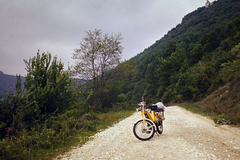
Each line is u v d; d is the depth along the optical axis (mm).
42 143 5684
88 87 22891
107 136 6789
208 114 13148
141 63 102438
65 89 11438
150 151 4113
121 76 25094
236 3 121375
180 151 3914
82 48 22906
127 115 16094
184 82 33625
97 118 12680
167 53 65438
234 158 3332
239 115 8102
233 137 5273
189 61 58188
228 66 28375
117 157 3941
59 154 4840
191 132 6109
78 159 4176
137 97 68312
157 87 65375
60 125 8430
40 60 11438
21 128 7398
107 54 23125
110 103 29922
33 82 10602
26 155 4711
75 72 21984
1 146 4590
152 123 5297
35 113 8961
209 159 3318
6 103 7539
